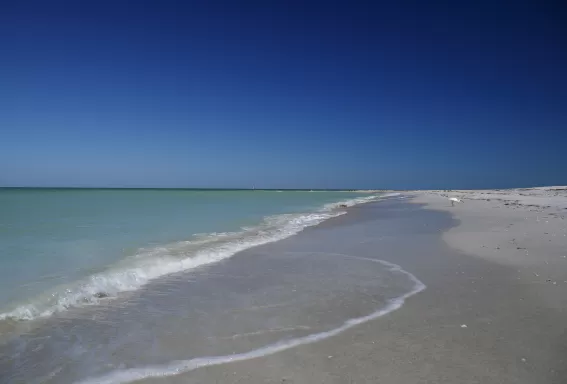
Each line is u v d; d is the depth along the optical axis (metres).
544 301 6.05
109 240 12.12
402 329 5.08
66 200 37.62
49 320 5.45
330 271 8.52
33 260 8.98
